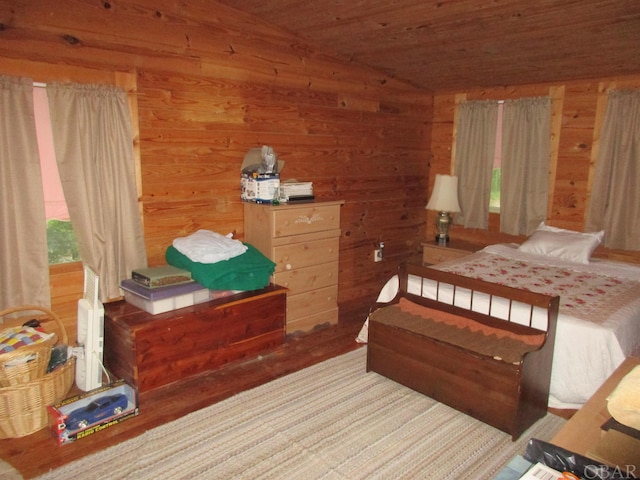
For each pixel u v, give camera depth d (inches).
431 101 190.7
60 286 110.4
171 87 119.3
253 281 120.6
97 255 111.4
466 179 181.5
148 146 117.4
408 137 185.5
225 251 117.9
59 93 102.0
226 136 132.1
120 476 78.4
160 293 105.4
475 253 151.6
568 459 51.1
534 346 93.5
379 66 164.1
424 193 198.5
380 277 187.2
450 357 97.3
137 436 89.3
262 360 123.0
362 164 170.9
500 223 174.4
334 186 163.2
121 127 111.0
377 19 123.5
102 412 91.9
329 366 119.7
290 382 111.2
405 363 106.6
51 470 79.3
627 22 107.3
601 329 92.5
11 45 95.8
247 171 134.3
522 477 50.2
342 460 83.5
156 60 115.7
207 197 130.8
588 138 153.6
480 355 92.1
